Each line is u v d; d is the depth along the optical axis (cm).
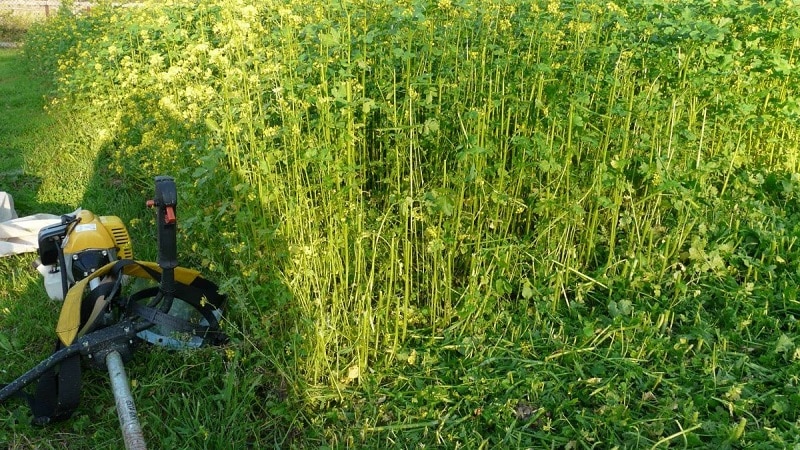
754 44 457
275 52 442
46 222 499
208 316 375
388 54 454
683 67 421
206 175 388
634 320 371
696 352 360
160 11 742
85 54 832
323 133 396
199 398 338
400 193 400
